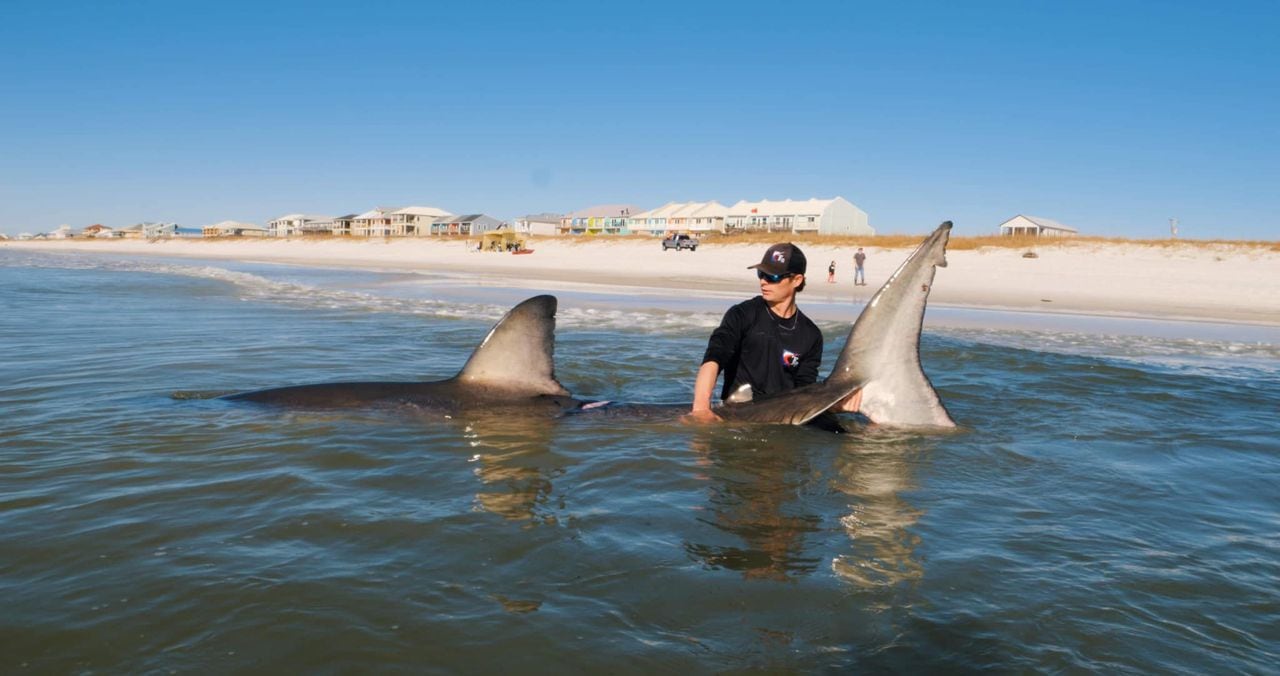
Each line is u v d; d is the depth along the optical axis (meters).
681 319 13.53
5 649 2.30
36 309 12.81
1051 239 39.38
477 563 2.94
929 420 5.20
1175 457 4.76
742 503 3.68
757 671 2.25
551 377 5.61
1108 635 2.49
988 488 4.02
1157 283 27.12
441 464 4.19
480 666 2.26
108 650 2.30
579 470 4.14
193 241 111.12
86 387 6.17
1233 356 10.55
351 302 15.72
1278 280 28.02
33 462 4.12
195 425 4.88
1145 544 3.28
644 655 2.32
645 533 3.27
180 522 3.30
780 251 5.40
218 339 9.38
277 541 3.12
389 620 2.50
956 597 2.73
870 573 2.91
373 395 5.39
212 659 2.26
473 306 15.39
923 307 5.13
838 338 11.38
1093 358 8.91
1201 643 2.47
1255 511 3.77
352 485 3.82
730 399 5.69
